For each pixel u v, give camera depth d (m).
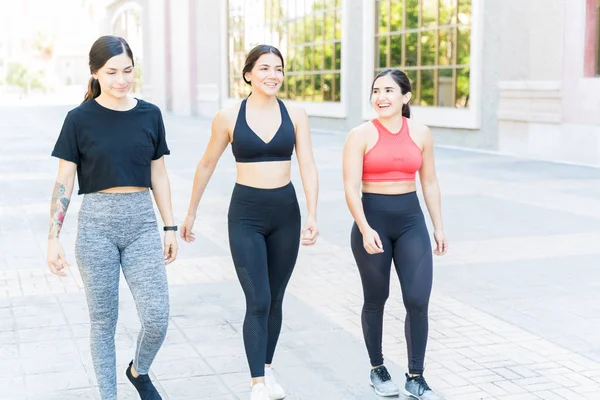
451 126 19.30
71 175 3.45
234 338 5.02
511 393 4.11
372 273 3.95
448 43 19.44
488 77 18.06
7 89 79.81
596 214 9.78
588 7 15.25
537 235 8.49
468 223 9.23
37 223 9.18
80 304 5.80
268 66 3.75
